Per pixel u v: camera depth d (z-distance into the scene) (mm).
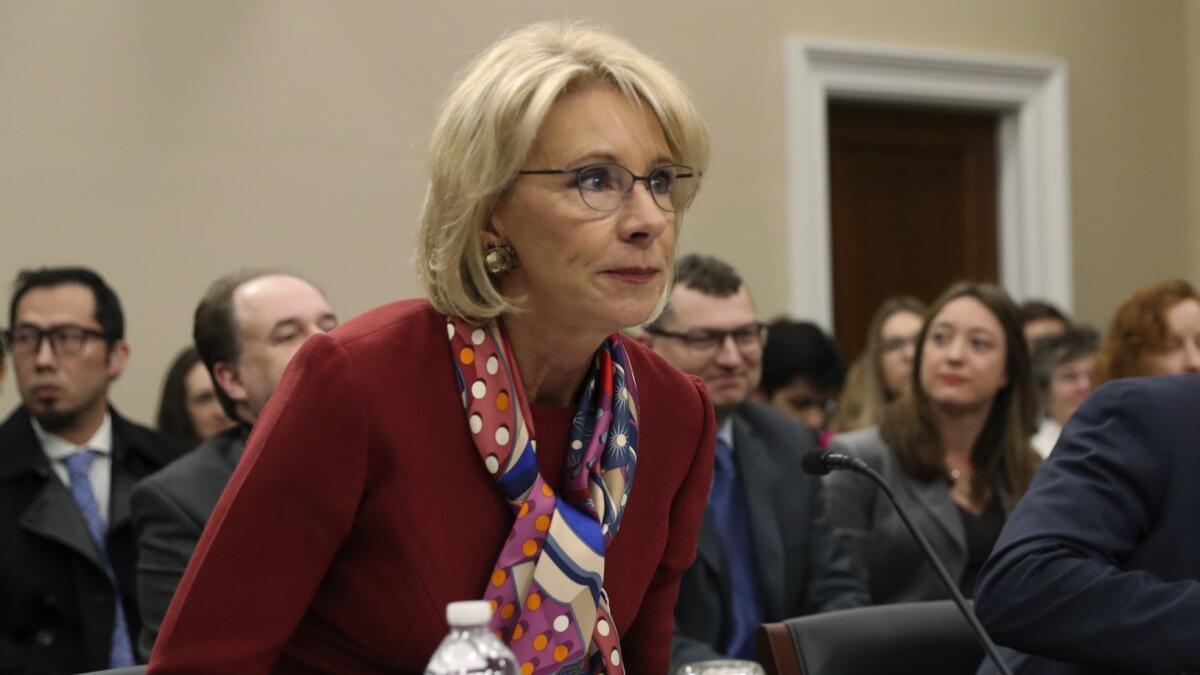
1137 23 6684
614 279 1479
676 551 1752
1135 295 3383
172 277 5105
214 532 1485
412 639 1525
